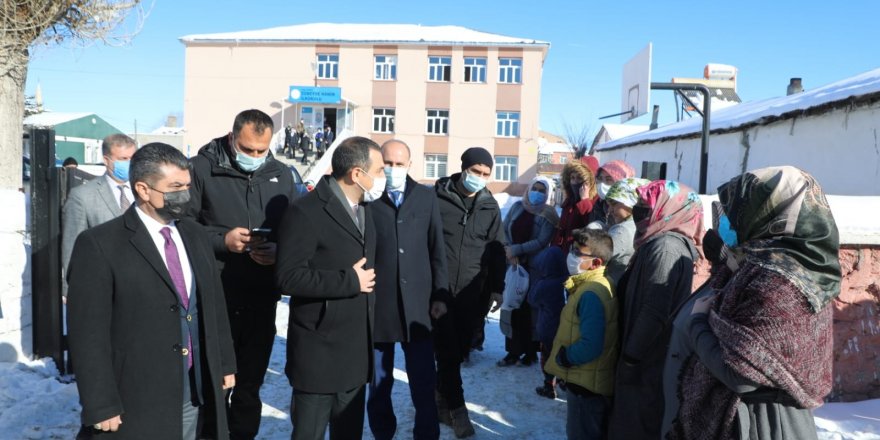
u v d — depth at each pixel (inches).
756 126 343.0
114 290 87.1
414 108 1307.8
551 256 163.6
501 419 155.7
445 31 1407.5
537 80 1293.1
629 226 134.2
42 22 222.4
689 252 102.4
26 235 165.9
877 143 239.3
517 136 1305.4
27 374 154.5
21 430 131.0
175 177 90.1
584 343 109.6
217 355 96.5
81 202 151.4
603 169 174.2
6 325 157.8
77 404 144.5
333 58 1323.8
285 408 157.3
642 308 100.0
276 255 107.2
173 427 89.5
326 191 109.0
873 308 154.0
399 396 169.2
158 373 88.4
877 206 154.6
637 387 103.0
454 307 165.9
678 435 83.0
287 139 1151.0
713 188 396.8
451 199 165.0
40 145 162.6
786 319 67.8
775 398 71.7
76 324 83.1
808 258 70.0
